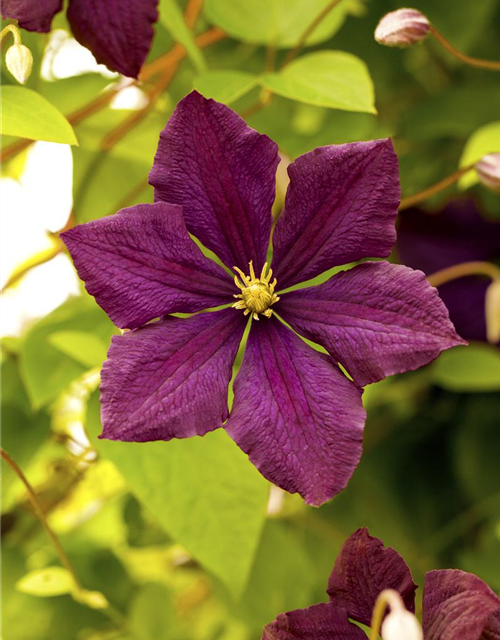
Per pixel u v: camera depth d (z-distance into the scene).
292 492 0.34
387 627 0.32
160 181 0.35
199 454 0.41
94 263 0.34
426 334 0.34
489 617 0.34
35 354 0.46
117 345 0.34
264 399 0.35
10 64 0.37
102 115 0.50
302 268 0.36
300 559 0.49
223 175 0.35
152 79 0.50
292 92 0.41
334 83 0.41
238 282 0.36
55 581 0.44
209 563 0.40
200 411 0.34
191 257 0.36
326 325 0.35
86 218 0.50
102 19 0.36
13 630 0.50
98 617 0.51
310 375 0.35
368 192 0.35
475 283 0.51
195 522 0.41
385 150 0.34
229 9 0.46
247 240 0.36
